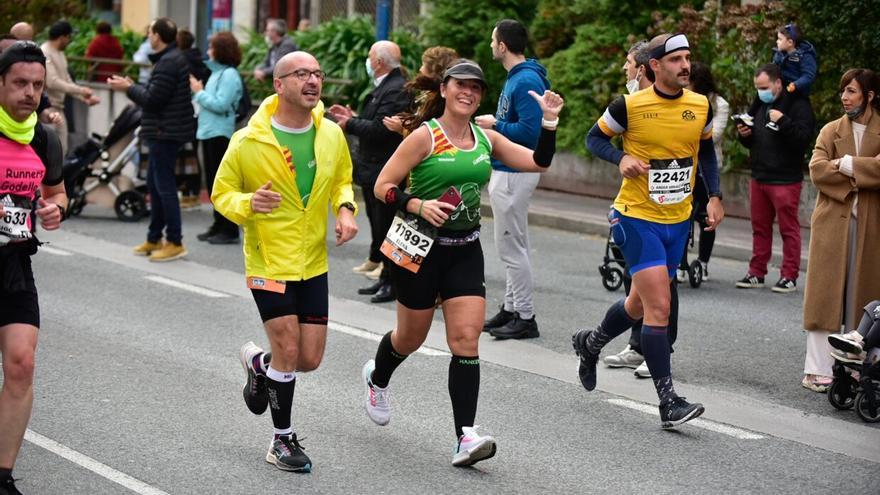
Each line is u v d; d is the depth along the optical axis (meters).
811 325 15.77
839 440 13.83
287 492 11.68
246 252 12.17
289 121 11.94
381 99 20.62
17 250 10.83
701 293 22.45
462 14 36.88
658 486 12.13
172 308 20.00
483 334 18.66
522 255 18.20
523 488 11.97
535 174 17.94
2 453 10.76
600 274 23.91
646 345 13.98
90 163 28.84
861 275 15.48
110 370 16.00
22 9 41.19
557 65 34.16
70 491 11.55
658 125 13.91
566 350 17.78
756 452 13.30
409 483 12.02
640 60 16.19
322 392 15.20
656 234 14.10
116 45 40.94
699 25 31.06
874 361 14.38
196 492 11.61
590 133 14.32
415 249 12.24
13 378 10.73
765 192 22.73
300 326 12.19
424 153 12.23
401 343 12.86
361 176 21.28
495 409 14.70
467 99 12.16
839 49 29.72
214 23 50.25
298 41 38.16
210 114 26.61
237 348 17.42
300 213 11.97
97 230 27.73
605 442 13.52
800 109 22.36
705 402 15.27
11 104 10.70
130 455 12.64
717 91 22.33
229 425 13.76
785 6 30.19
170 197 24.02
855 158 15.19
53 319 18.94
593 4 33.94
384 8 32.88
